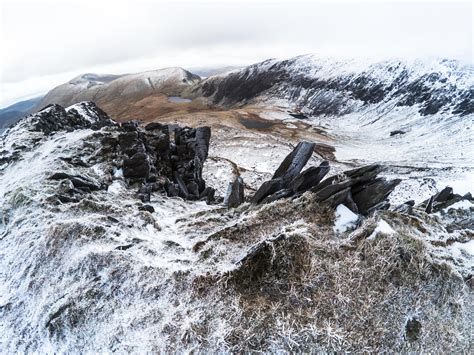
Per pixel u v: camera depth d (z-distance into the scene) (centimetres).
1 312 1091
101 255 1106
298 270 941
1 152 2345
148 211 1501
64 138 2362
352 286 908
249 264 952
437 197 1906
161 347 841
